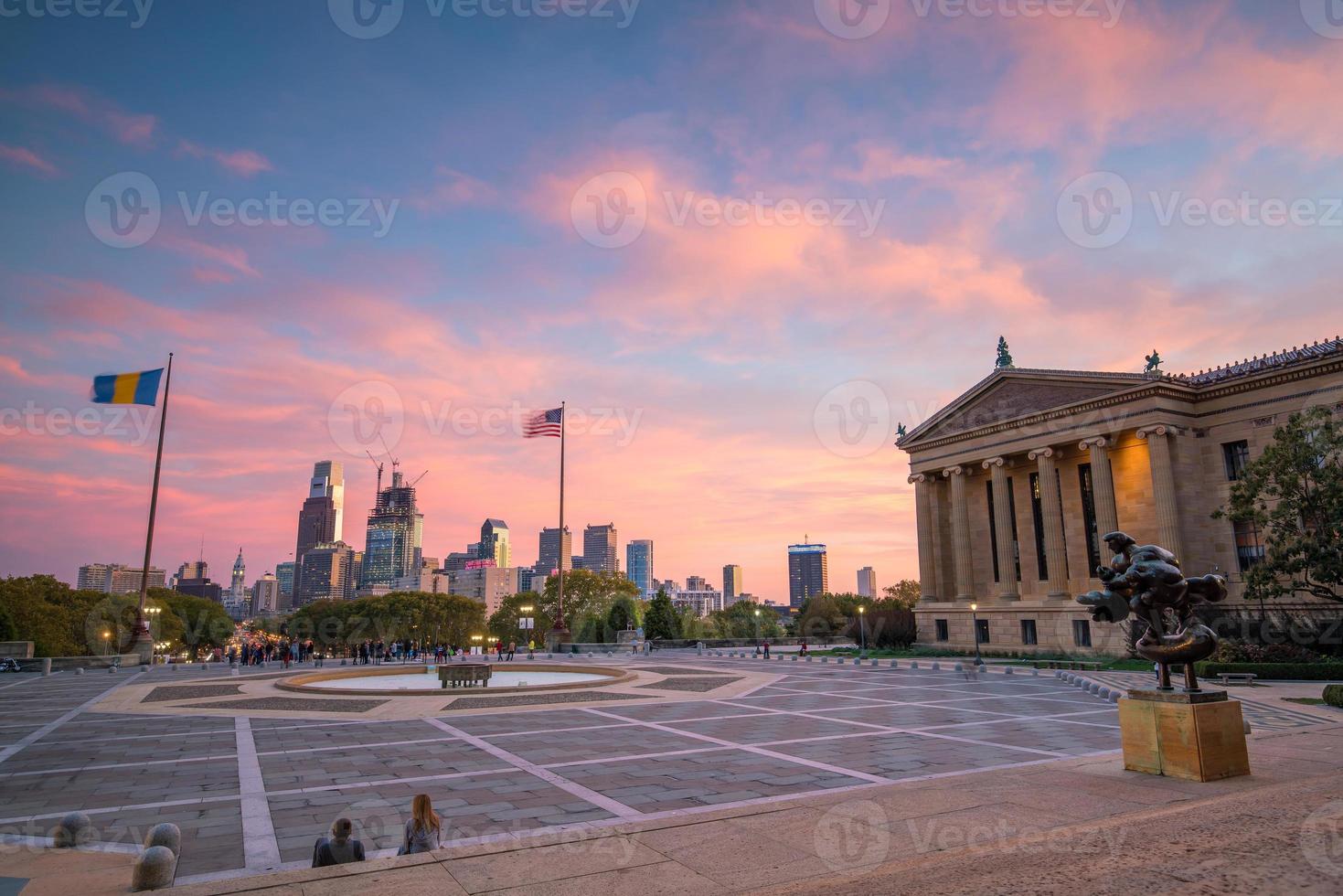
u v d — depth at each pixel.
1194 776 11.89
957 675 50.59
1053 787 11.62
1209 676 42.97
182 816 14.59
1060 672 49.53
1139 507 61.94
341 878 8.04
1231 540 57.56
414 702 34.41
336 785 17.03
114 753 21.48
